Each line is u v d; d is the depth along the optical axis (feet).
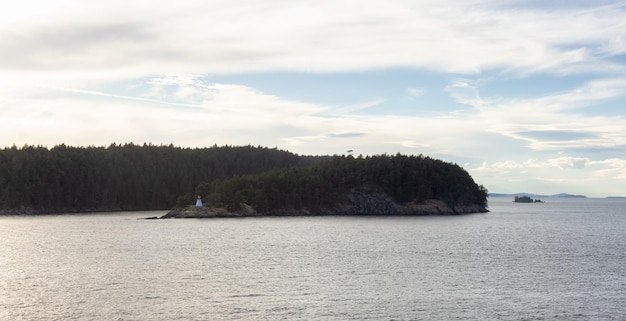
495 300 191.72
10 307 178.09
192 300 188.75
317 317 169.37
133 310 175.22
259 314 171.83
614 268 264.31
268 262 278.67
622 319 169.78
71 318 165.99
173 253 316.81
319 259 291.17
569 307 182.91
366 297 194.90
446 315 172.55
